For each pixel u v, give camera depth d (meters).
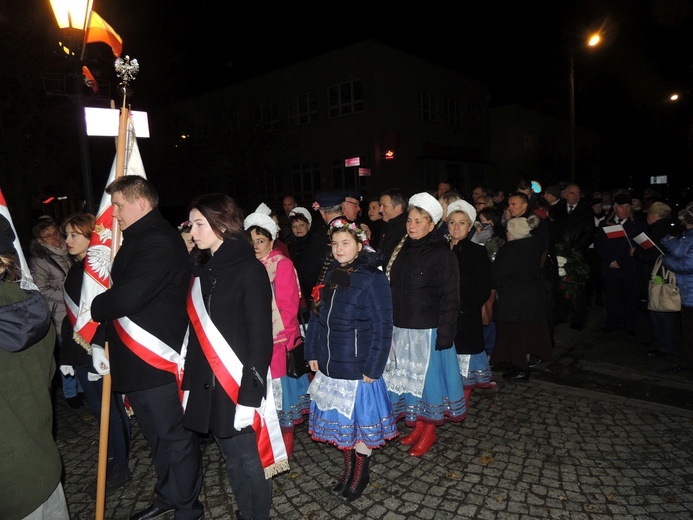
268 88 21.52
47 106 13.06
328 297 2.82
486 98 24.92
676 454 3.22
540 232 4.86
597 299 7.49
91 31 4.98
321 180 20.28
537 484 2.93
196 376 2.32
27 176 14.21
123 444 3.13
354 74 18.89
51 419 1.83
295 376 3.08
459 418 3.27
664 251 4.90
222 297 2.27
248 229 3.05
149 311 2.44
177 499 2.61
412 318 3.24
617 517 2.62
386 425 2.82
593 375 4.64
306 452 3.47
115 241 2.70
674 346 5.00
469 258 3.66
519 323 4.40
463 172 23.91
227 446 2.37
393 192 4.03
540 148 28.62
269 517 2.54
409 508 2.76
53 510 1.83
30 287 1.74
